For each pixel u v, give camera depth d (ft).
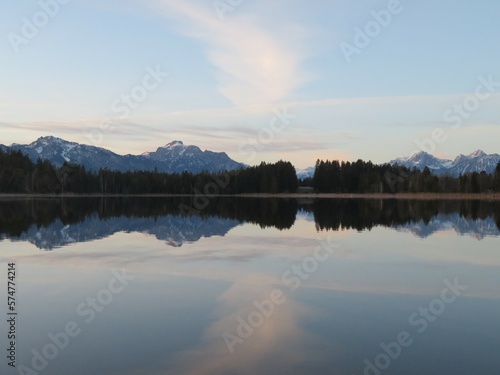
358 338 35.42
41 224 131.95
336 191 496.64
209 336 35.94
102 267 65.00
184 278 57.67
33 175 448.65
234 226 129.18
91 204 273.13
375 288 52.34
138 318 40.83
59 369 29.89
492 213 184.85
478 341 34.65
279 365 30.27
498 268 64.39
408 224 133.69
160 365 30.40
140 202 316.19
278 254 77.00
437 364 30.27
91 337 35.88
